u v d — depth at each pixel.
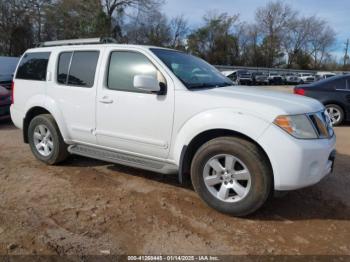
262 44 69.94
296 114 3.34
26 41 34.31
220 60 63.69
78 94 4.55
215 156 3.54
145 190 4.21
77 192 4.11
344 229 3.35
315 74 52.25
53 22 34.66
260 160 3.31
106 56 4.36
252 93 3.82
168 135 3.85
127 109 4.11
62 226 3.28
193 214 3.60
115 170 4.94
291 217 3.58
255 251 2.94
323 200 4.02
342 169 5.18
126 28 43.31
